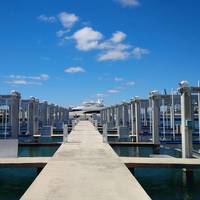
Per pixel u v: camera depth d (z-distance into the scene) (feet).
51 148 86.12
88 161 42.91
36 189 27.84
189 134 53.52
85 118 262.06
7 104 88.74
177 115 101.35
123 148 86.17
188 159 48.47
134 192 26.94
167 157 54.65
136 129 93.91
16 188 43.21
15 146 53.52
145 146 86.33
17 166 44.88
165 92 84.48
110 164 40.57
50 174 34.01
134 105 100.37
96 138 79.25
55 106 153.28
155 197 39.27
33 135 95.14
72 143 67.67
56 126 145.38
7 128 94.17
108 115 167.43
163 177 48.08
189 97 54.24
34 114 100.37
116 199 24.89
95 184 29.66
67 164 40.50
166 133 88.48
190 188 43.16
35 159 47.98
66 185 29.25
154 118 80.12
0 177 48.55
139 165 44.57
